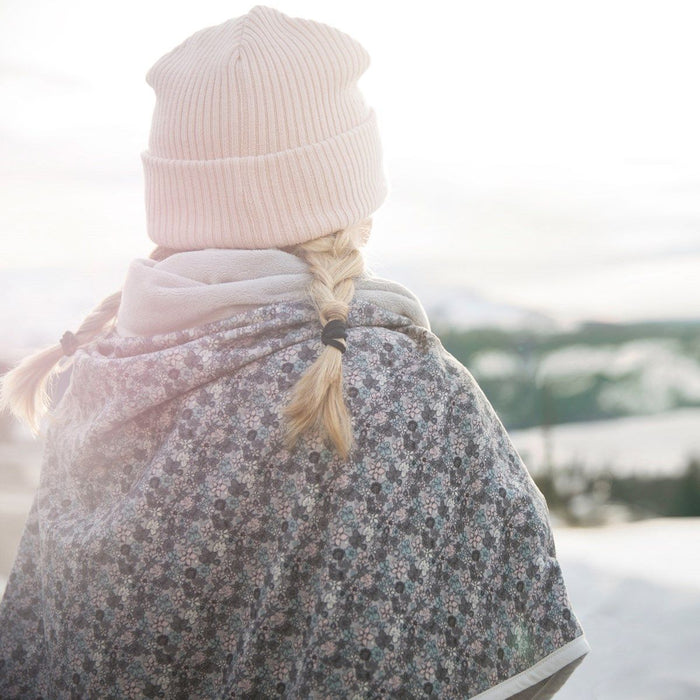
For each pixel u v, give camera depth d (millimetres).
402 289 1471
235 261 1394
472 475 1334
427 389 1339
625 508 6438
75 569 1324
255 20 1448
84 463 1387
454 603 1299
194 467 1300
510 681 1298
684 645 1977
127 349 1385
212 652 1298
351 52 1451
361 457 1286
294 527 1272
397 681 1249
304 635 1261
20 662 1532
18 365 1677
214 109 1396
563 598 1325
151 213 1495
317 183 1414
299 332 1341
